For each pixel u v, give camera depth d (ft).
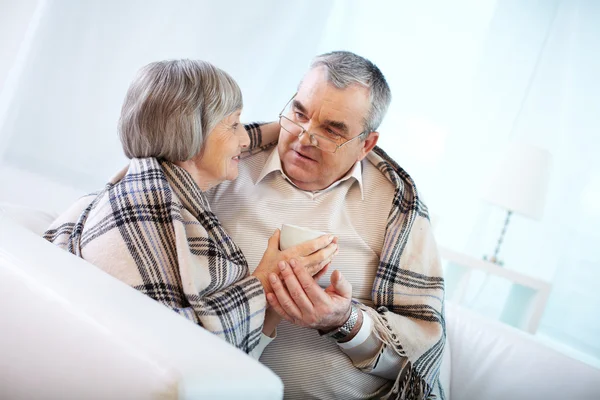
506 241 11.86
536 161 9.09
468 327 5.46
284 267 3.56
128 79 9.21
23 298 2.00
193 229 3.45
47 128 8.82
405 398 4.36
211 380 1.57
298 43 10.34
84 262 2.37
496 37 11.43
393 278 4.64
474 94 11.55
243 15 9.82
